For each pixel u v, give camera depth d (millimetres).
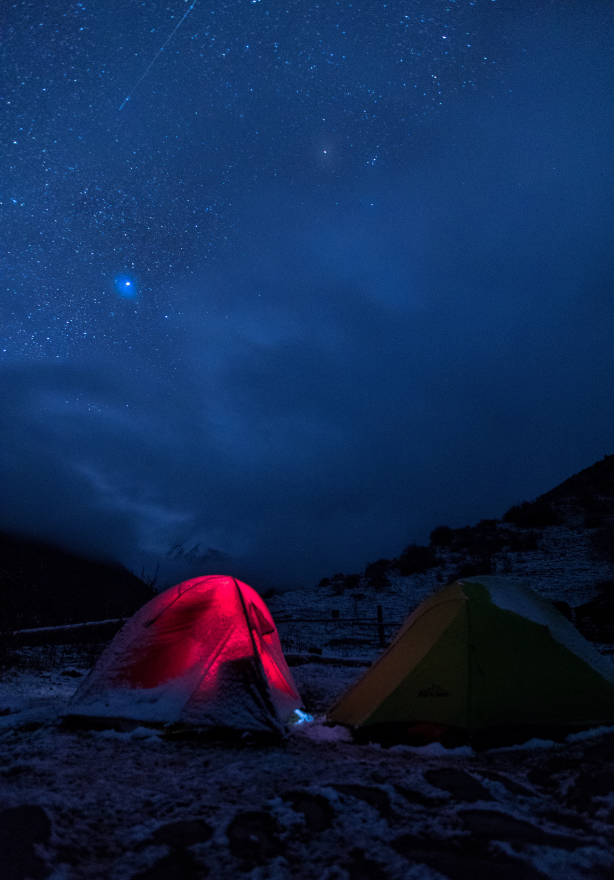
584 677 3840
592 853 1964
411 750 3510
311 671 7953
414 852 2061
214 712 3820
